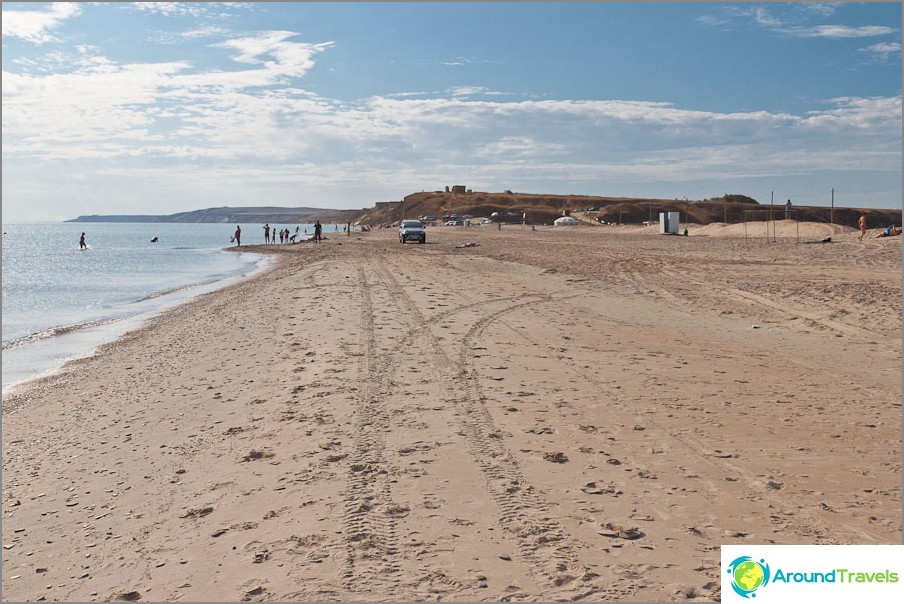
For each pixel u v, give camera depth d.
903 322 14.39
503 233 83.62
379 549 4.78
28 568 5.05
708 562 4.55
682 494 5.71
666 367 10.72
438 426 7.58
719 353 11.93
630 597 4.13
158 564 4.89
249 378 10.61
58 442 8.47
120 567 4.92
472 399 8.68
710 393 9.12
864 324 14.64
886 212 160.00
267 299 21.27
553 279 24.72
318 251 52.72
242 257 54.59
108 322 20.25
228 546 5.04
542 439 7.12
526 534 4.96
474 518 5.24
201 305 22.56
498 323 14.86
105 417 9.43
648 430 7.46
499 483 5.93
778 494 5.73
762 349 12.34
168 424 8.66
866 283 21.00
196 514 5.71
